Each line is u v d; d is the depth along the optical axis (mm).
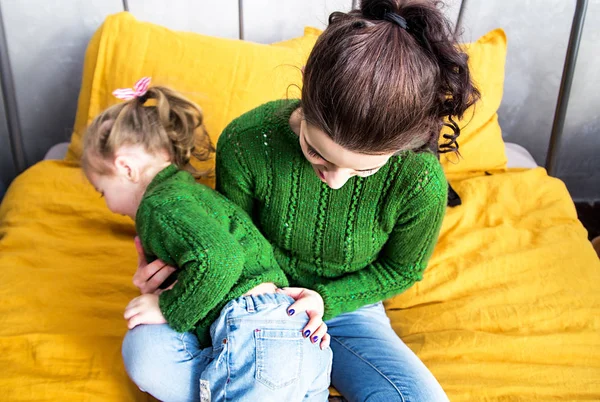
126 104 947
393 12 600
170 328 844
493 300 1091
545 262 1171
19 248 1155
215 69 1315
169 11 1492
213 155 1286
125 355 843
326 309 904
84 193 1293
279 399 807
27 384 867
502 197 1343
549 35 1592
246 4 1498
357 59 567
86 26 1497
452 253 1199
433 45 594
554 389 917
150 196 829
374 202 836
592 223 1861
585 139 1802
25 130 1644
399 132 598
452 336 1007
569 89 1443
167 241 785
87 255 1158
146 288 882
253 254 864
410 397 821
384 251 954
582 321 1043
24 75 1548
